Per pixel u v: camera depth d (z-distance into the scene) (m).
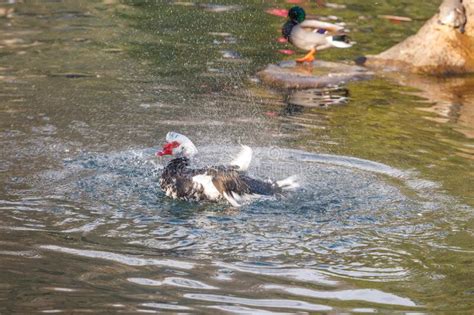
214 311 8.52
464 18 20.53
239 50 20.41
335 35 19.72
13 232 10.30
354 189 12.23
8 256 9.62
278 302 8.80
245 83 17.92
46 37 20.47
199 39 21.16
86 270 9.37
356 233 10.74
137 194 11.84
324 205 11.62
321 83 18.33
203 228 10.73
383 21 23.56
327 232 10.75
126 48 19.98
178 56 19.59
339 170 12.97
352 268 9.76
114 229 10.59
